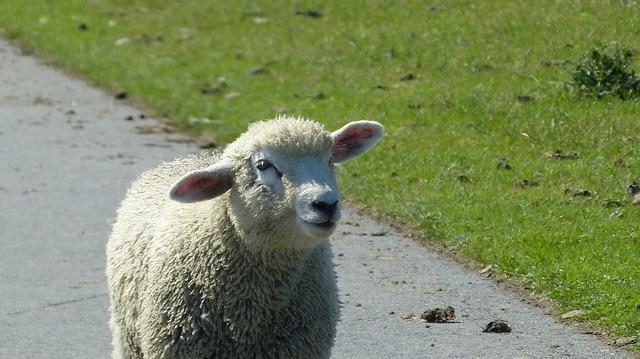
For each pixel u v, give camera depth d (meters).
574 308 18.45
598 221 21.94
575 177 24.48
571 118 27.80
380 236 22.67
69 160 30.05
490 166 25.73
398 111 30.58
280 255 13.62
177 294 13.80
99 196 26.78
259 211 13.35
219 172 13.67
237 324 13.70
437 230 22.41
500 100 29.86
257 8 46.25
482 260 20.83
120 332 15.09
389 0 42.06
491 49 34.25
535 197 23.55
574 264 19.92
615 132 26.70
